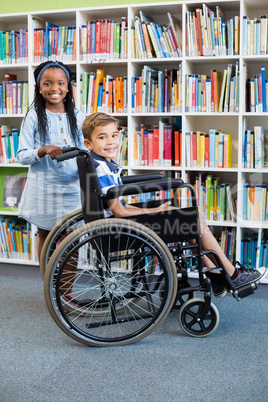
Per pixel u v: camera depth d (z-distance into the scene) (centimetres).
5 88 366
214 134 323
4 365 220
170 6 328
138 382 203
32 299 309
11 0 372
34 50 354
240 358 224
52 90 273
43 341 246
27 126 279
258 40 307
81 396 192
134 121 344
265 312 284
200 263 243
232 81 316
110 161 257
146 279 260
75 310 272
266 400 188
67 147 261
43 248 266
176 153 334
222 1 313
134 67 338
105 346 239
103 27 336
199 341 244
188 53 322
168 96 331
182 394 193
